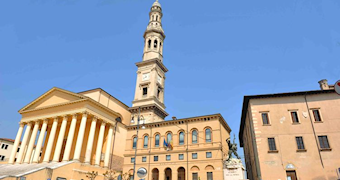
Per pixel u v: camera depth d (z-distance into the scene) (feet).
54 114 180.86
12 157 184.14
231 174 121.39
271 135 118.93
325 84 151.84
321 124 117.08
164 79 258.37
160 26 275.18
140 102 226.58
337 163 108.47
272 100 126.52
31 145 180.96
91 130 170.60
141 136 179.22
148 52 255.70
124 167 174.29
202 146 158.20
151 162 166.91
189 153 158.61
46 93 192.54
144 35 271.69
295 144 115.14
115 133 193.88
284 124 120.16
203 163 152.25
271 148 116.57
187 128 167.32
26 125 205.26
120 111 220.43
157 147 170.50
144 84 233.96
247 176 199.93
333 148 111.34
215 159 150.10
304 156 111.96
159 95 243.19
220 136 156.25
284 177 109.81
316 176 107.76
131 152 177.37
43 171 127.85
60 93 187.21
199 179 143.95
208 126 161.99
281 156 113.60
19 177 115.85
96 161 169.68
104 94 204.13
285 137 117.39
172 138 169.17
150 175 163.02
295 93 124.26
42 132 179.63
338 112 117.91
